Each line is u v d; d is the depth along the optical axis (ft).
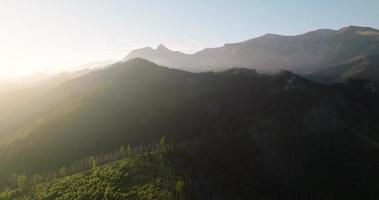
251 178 540.93
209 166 526.16
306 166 605.31
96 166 496.64
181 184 405.18
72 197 394.11
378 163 601.62
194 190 418.31
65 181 448.65
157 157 504.43
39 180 524.93
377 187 553.23
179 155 533.55
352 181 567.18
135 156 509.35
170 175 439.63
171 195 380.17
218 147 599.57
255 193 509.76
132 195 378.94
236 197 474.49
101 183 413.80
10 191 485.97
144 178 419.74
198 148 575.79
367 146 649.61
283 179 570.87
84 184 421.59
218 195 449.89
